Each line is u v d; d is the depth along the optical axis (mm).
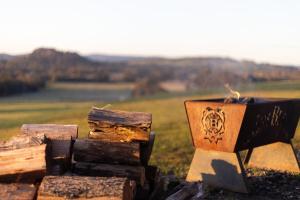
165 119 8672
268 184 3191
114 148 2684
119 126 2742
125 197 2354
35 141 2531
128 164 2691
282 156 3559
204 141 3178
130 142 2729
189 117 3234
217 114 3094
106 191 2291
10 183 2393
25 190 2311
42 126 2832
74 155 2703
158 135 6477
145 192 2764
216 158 3139
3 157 2404
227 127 3057
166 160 4633
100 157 2688
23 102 14844
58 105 14859
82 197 2283
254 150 3701
